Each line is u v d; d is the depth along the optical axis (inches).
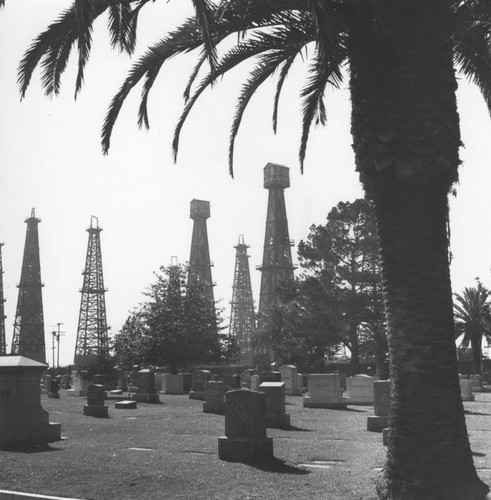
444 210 312.5
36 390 578.2
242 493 335.3
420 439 293.6
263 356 3587.6
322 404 1083.3
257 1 390.3
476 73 467.8
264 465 430.3
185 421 814.5
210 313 2169.0
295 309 2386.8
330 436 629.6
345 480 367.6
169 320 2038.6
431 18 310.2
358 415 913.5
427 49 309.1
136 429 705.6
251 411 462.9
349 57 332.5
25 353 5816.9
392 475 298.7
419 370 298.4
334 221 2314.2
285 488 346.6
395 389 304.7
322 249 2297.0
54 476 389.1
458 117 317.7
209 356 2119.8
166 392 1571.1
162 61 456.1
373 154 310.0
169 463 440.5
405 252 305.4
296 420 824.9
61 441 584.1
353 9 329.1
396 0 309.1
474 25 406.0
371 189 319.0
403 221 306.3
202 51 492.4
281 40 433.7
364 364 2881.4
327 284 2287.2
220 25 408.8
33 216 6146.7
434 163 304.2
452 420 295.6
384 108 309.6
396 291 306.2
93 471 406.3
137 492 341.1
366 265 2289.6
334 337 2266.2
